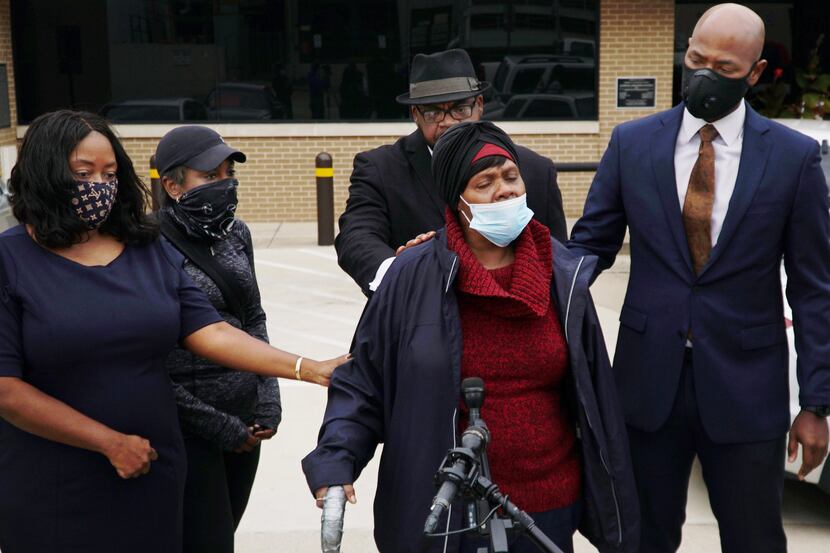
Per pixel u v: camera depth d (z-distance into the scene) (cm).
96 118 291
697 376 337
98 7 1397
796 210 333
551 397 290
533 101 1430
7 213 777
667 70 1423
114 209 295
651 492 354
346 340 814
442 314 280
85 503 284
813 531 485
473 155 280
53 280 281
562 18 1411
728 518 348
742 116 336
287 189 1436
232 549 350
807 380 336
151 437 292
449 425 276
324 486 272
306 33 1409
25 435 282
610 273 1060
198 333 309
